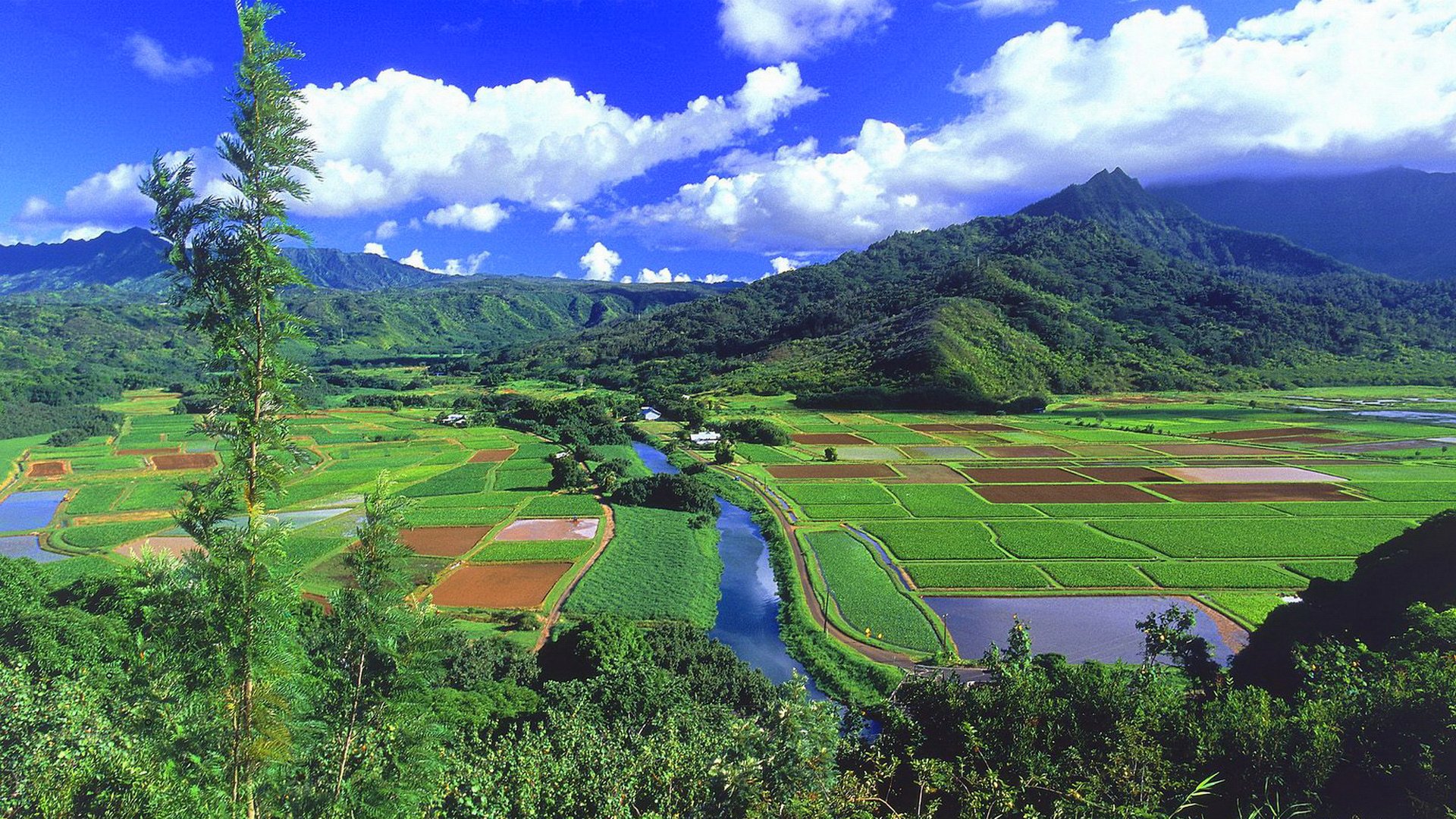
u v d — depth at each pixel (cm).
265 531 1126
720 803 1494
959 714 2389
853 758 2177
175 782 1268
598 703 3328
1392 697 1986
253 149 1074
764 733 1538
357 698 1359
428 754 1399
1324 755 1875
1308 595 4512
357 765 1349
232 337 1098
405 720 1370
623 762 2209
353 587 1415
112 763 1503
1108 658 4762
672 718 2878
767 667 4844
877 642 5000
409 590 1416
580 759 2286
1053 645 4978
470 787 1961
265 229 1102
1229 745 2031
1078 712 2342
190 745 1162
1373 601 3891
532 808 1909
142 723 1259
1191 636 3853
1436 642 2814
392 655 1358
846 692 4406
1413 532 4197
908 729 2405
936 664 4606
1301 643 3662
